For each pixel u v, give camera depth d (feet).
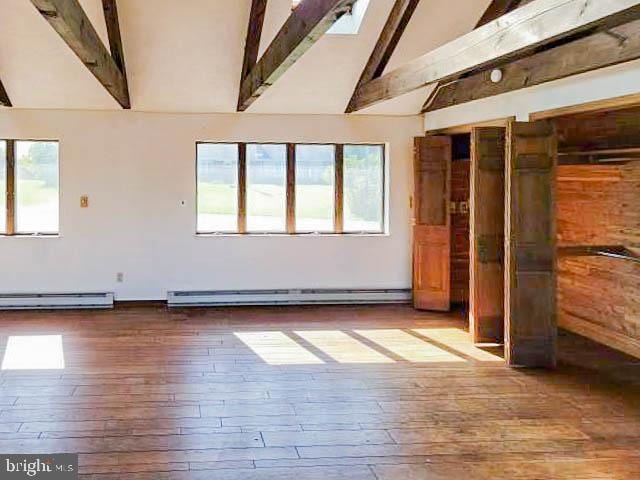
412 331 21.88
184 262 25.44
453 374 17.10
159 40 21.25
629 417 14.08
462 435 12.99
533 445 12.53
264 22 20.22
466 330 22.07
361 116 25.94
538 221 17.62
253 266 25.77
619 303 20.15
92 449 12.07
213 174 25.66
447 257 24.99
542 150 17.42
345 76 23.57
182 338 20.58
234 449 12.17
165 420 13.57
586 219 22.17
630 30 13.51
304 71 23.11
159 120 24.95
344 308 25.54
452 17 20.98
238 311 24.76
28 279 24.58
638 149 18.83
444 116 24.49
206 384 16.02
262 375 16.80
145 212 25.12
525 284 17.74
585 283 22.13
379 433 13.03
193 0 19.75
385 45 21.50
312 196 26.27
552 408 14.61
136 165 24.94
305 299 26.03
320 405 14.62
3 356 18.30
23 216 24.79
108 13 19.84
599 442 12.71
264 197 25.99
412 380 16.53
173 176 25.16
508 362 17.90
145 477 10.95
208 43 21.52
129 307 25.12
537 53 17.49
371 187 26.58
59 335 20.79
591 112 16.81
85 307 24.73
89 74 22.50
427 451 12.19
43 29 20.35
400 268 26.50
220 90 23.85
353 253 26.25
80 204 24.71
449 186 24.91
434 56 16.43
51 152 24.77
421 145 25.05
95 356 18.40
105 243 24.95
